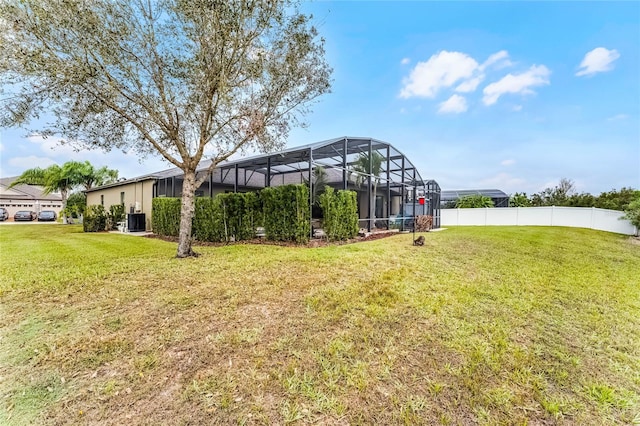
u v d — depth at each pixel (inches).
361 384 90.1
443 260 261.1
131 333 120.7
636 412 82.7
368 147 517.7
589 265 257.9
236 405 81.5
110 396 85.4
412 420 77.0
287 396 85.0
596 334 127.4
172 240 428.8
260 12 245.9
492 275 214.2
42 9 198.5
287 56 271.3
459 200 926.4
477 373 97.1
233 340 114.9
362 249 310.5
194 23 240.8
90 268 225.8
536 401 85.7
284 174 705.0
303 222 364.8
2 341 114.7
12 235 514.3
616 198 779.4
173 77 256.8
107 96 238.5
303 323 129.6
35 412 79.4
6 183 1380.4
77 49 218.2
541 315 144.8
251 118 270.5
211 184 586.9
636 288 193.2
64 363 100.6
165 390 87.8
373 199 548.7
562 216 678.5
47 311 141.9
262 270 215.9
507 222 749.9
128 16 234.4
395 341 116.0
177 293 166.1
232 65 260.8
